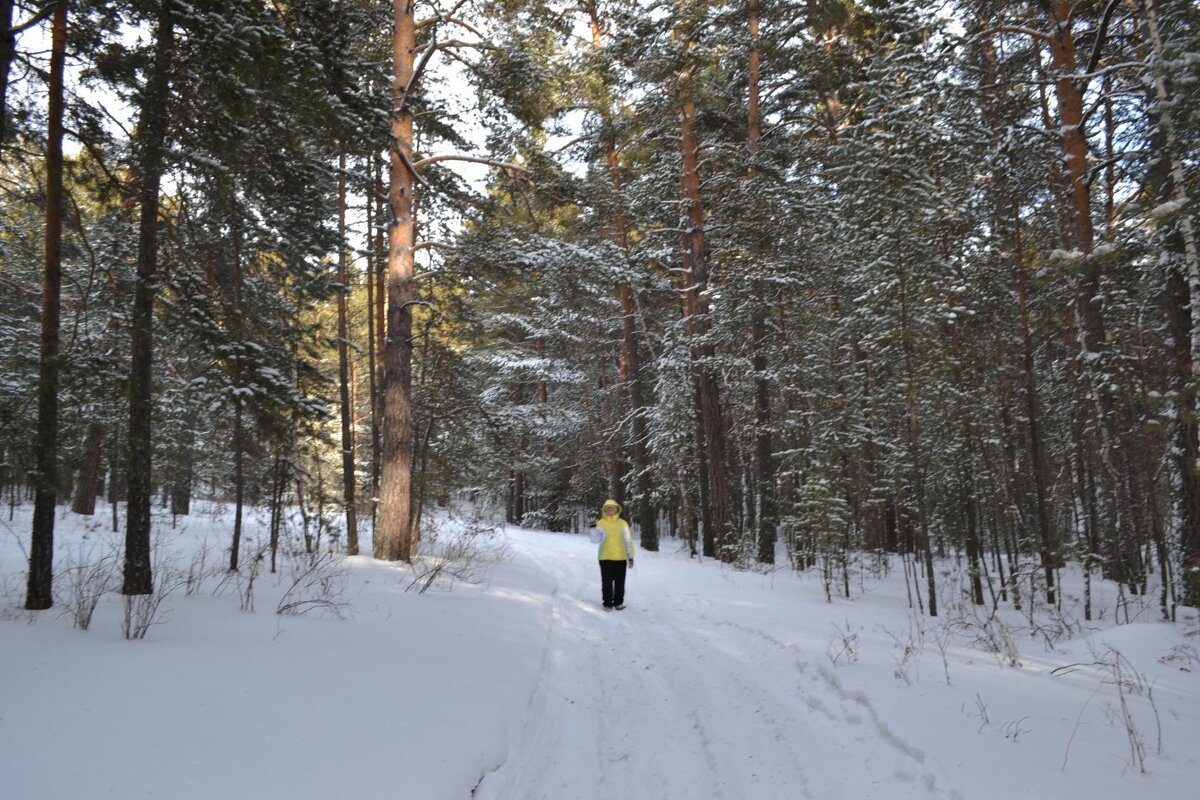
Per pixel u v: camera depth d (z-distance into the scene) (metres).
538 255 13.48
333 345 13.04
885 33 15.17
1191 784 3.86
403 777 3.68
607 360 32.06
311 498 13.10
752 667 7.24
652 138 21.38
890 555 20.69
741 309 17.59
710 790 4.30
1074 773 4.00
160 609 7.18
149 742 3.59
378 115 9.66
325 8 9.07
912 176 10.90
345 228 15.88
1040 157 13.16
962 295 12.45
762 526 18.64
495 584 12.08
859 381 16.25
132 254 9.77
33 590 6.86
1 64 6.23
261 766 3.51
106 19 7.71
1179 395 6.09
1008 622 10.21
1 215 10.66
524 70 13.02
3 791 2.84
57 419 7.35
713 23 18.06
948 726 4.81
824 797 4.08
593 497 36.75
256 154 9.56
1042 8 13.03
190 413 12.17
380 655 6.24
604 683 6.82
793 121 20.67
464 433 17.11
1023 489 19.44
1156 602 12.10
